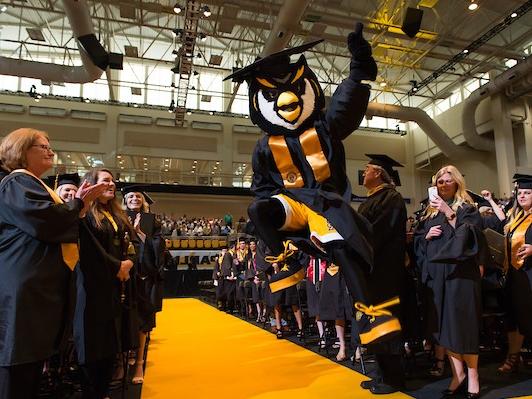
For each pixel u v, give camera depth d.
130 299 3.21
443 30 16.11
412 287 3.54
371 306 1.87
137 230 4.09
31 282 2.04
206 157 21.67
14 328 1.97
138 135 20.94
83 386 2.93
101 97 21.16
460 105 20.16
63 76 15.69
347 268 1.87
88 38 12.98
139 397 3.44
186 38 14.05
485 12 15.49
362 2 15.41
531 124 17.92
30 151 2.33
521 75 15.55
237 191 21.02
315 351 5.20
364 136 23.22
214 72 22.16
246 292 8.66
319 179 2.02
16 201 2.06
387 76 20.94
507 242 3.93
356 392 3.40
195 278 16.00
